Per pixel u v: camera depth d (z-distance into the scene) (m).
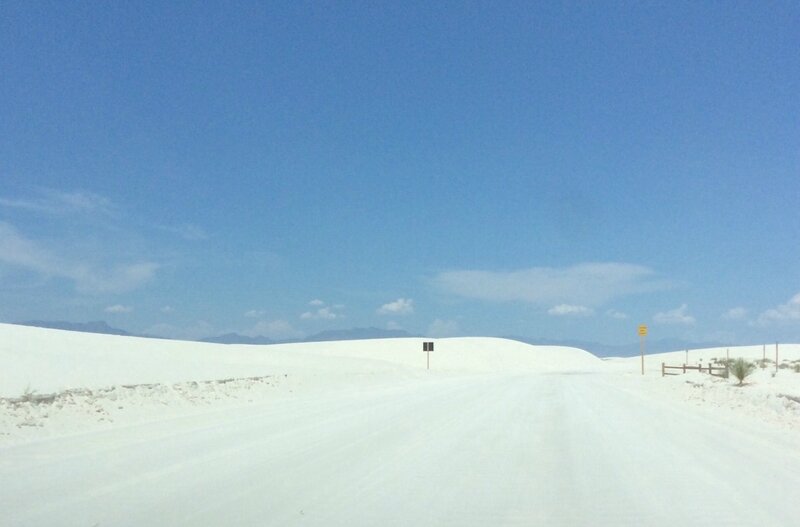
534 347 144.62
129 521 8.23
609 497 9.84
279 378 36.81
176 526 8.05
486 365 113.62
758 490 10.34
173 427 16.95
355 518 8.54
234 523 8.20
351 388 36.75
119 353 42.56
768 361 71.88
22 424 15.23
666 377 55.12
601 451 14.21
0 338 40.38
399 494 9.92
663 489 10.41
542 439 16.05
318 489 10.16
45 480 10.39
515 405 26.06
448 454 13.62
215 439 15.09
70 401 18.98
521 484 10.73
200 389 26.22
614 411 23.78
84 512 8.59
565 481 11.00
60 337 48.00
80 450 13.09
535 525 8.30
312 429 17.30
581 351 154.25
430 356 116.00
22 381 25.03
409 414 21.75
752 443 15.61
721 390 33.38
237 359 55.94
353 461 12.62
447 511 8.95
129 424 17.20
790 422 20.27
